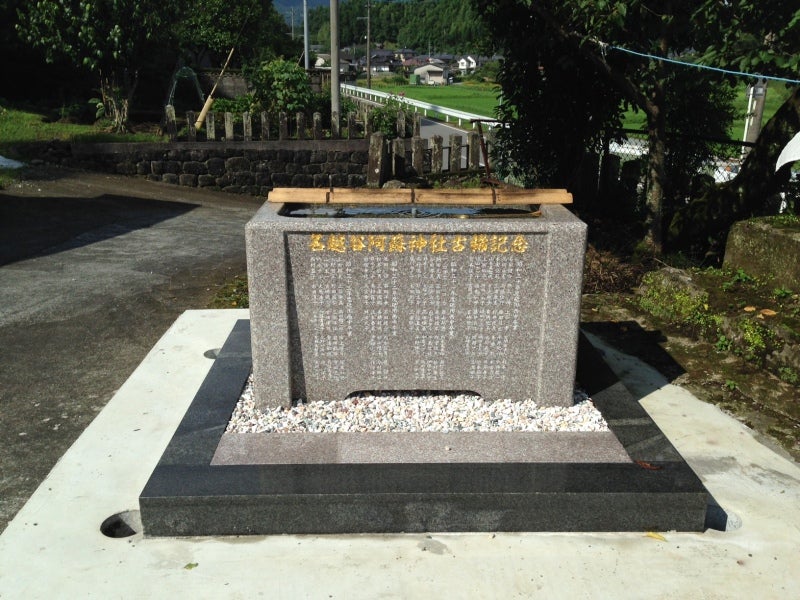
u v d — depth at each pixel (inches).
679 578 124.7
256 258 157.8
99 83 678.5
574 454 149.0
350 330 165.2
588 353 202.4
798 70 223.3
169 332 233.5
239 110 622.2
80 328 243.6
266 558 129.6
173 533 135.6
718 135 399.9
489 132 556.4
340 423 161.3
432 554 131.0
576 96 356.8
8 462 163.3
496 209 186.9
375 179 521.7
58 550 130.3
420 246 159.0
